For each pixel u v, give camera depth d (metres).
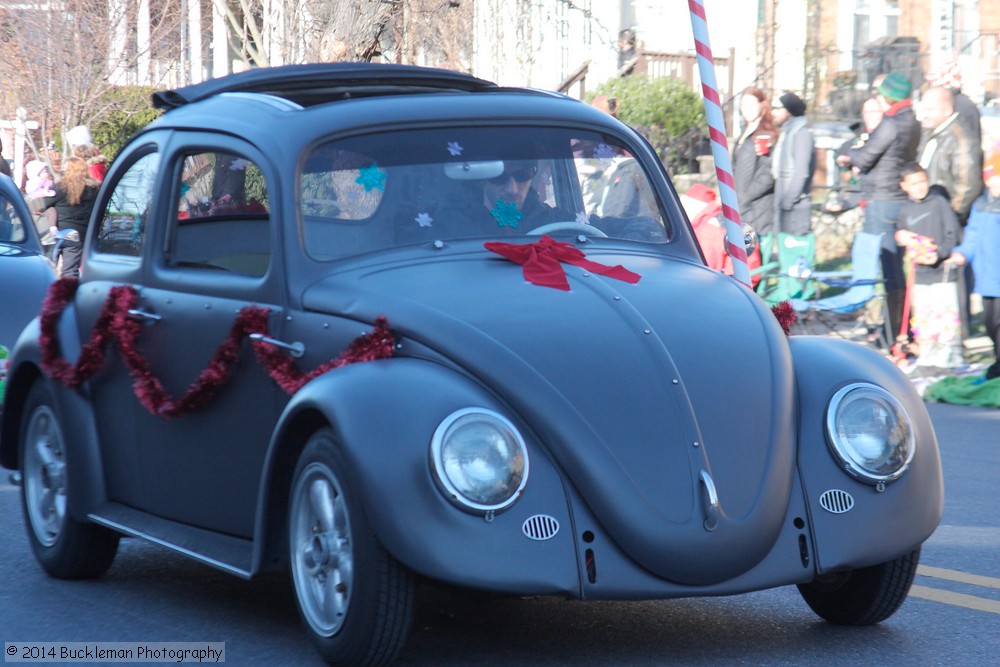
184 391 6.79
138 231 7.35
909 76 21.84
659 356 5.80
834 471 5.84
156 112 26.03
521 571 5.25
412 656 5.96
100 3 25.33
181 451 6.78
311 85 7.45
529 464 5.39
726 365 5.90
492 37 22.58
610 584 5.36
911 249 15.25
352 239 6.41
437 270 6.23
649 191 7.23
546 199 6.88
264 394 6.21
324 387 5.61
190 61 26.34
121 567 7.88
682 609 6.86
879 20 25.67
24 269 12.76
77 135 17.53
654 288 6.30
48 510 7.72
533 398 5.49
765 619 6.69
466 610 6.77
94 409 7.43
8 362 7.91
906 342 15.55
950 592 7.26
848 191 20.64
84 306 7.61
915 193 15.32
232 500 6.48
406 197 6.58
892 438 5.88
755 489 5.62
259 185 6.53
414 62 18.98
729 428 5.70
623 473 5.45
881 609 6.33
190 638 6.35
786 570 5.64
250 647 6.18
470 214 6.64
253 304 6.40
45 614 6.85
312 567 5.79
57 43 24.86
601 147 7.17
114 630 6.53
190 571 7.76
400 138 6.75
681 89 22.31
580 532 5.38
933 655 6.08
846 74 22.36
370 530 5.37
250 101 7.00
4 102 25.59
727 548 5.49
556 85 25.89
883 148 15.57
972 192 16.98
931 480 5.98
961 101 17.20
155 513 7.05
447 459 5.25
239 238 6.61
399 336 5.79
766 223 17.02
